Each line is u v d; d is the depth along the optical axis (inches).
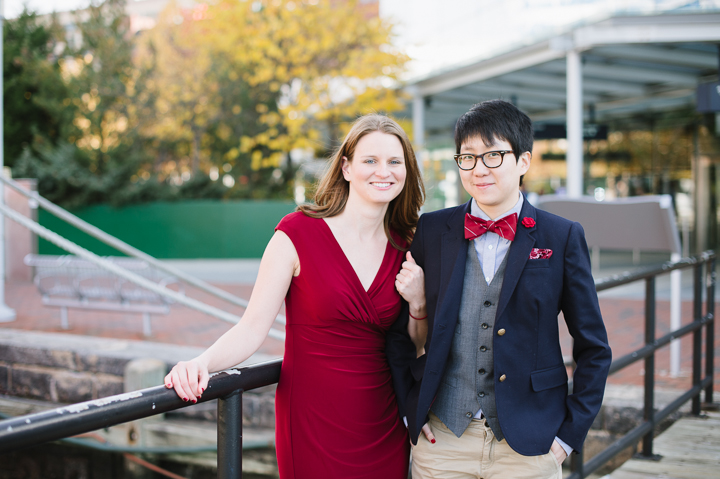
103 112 606.2
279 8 541.6
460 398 69.7
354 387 71.3
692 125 545.3
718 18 313.4
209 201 609.0
